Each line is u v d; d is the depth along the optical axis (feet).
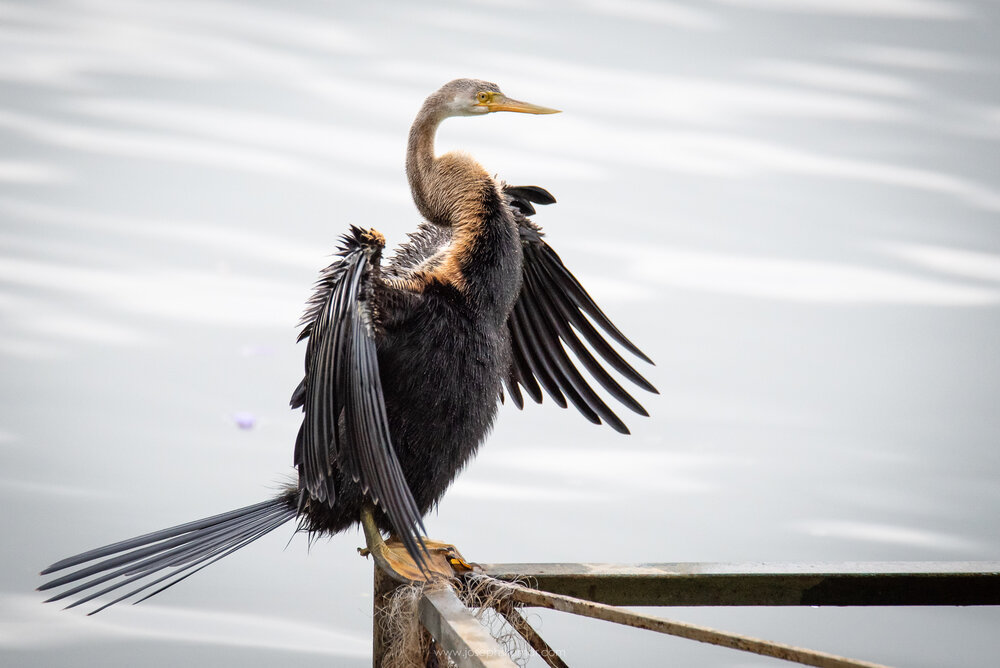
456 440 53.36
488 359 53.36
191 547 53.21
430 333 53.26
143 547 53.21
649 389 53.93
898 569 53.11
